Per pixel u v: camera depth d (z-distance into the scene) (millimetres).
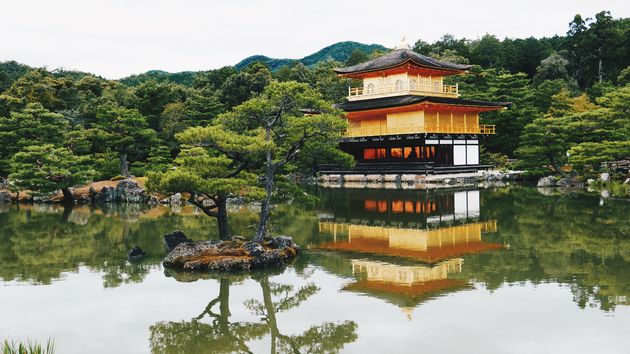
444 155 66125
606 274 20891
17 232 33156
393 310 17453
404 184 60375
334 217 37531
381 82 70938
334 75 94375
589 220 33250
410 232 31094
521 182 61156
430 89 70312
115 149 59406
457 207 40812
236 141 24016
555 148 54781
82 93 89562
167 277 22172
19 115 53031
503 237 28844
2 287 20844
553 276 20797
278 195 27219
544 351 13914
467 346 14367
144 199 49625
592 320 15984
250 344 15320
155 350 14898
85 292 20172
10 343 15133
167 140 72750
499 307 17359
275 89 25141
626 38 103938
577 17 113500
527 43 122188
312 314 17484
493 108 67562
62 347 15008
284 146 26875
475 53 115438
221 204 26281
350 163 27656
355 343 14875
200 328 16562
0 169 54906
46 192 48156
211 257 23547
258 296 19547
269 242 25859
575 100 73875
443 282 20453
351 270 22672
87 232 32906
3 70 101500
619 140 51938
